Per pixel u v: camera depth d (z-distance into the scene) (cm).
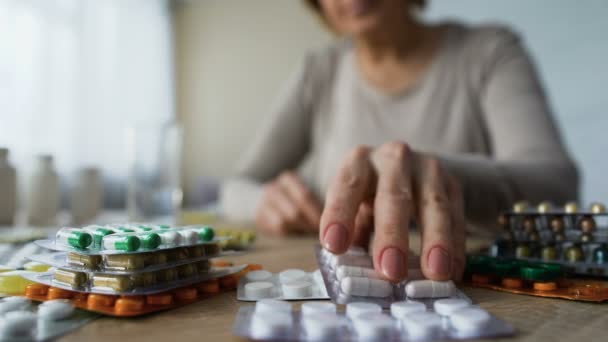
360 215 32
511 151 57
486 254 31
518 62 68
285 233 52
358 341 19
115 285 22
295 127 89
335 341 19
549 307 23
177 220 63
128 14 191
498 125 64
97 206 66
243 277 26
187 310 23
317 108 89
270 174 89
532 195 45
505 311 22
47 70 151
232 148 222
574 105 135
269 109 216
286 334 20
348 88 81
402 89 75
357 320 20
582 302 24
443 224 26
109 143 179
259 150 88
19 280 24
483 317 20
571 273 28
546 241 28
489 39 72
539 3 141
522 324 21
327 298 24
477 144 71
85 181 65
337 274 25
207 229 25
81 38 166
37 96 148
